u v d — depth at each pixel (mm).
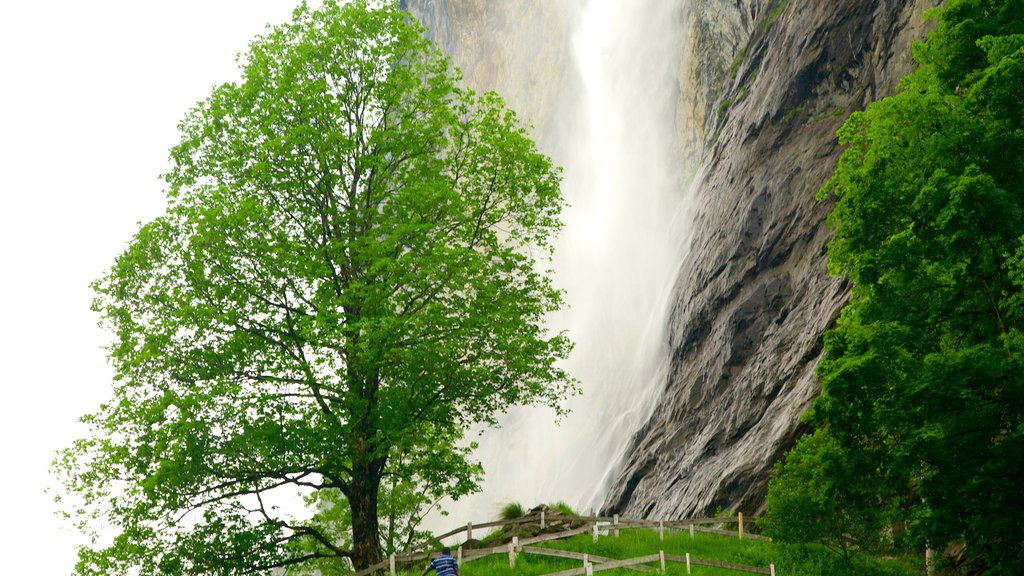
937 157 18734
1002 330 17938
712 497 34938
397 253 24828
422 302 25500
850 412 18953
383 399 24125
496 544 25859
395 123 27062
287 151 25125
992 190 17000
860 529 23031
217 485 23203
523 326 24953
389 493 31234
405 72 26922
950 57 20469
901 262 18969
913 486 22328
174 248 24312
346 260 25219
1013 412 17141
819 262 40062
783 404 35656
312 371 23391
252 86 25844
